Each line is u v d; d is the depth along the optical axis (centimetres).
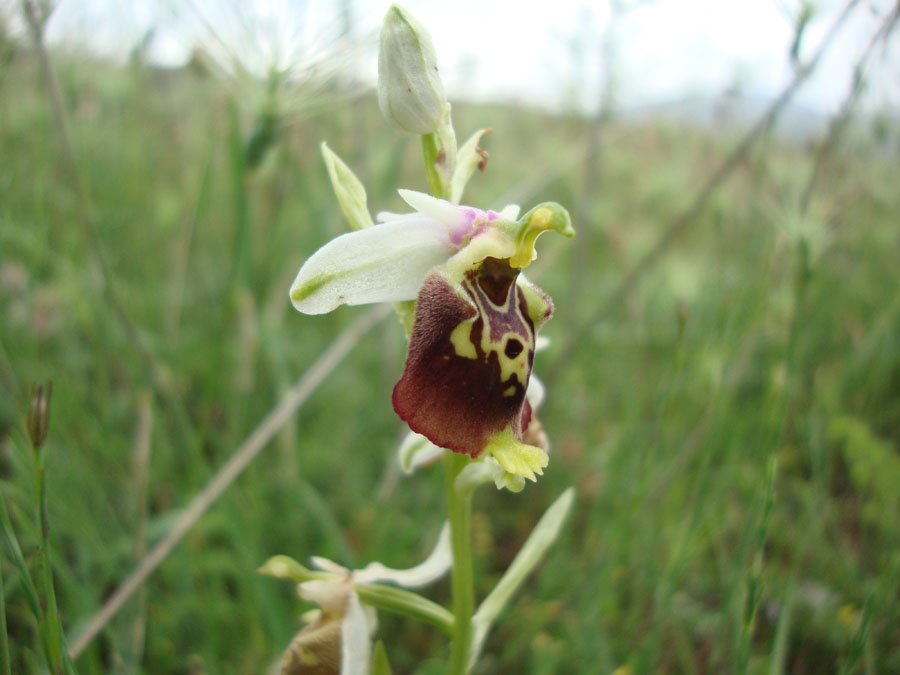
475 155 7
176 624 9
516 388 6
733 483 10
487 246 6
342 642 7
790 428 11
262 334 12
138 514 9
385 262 6
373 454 13
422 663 10
